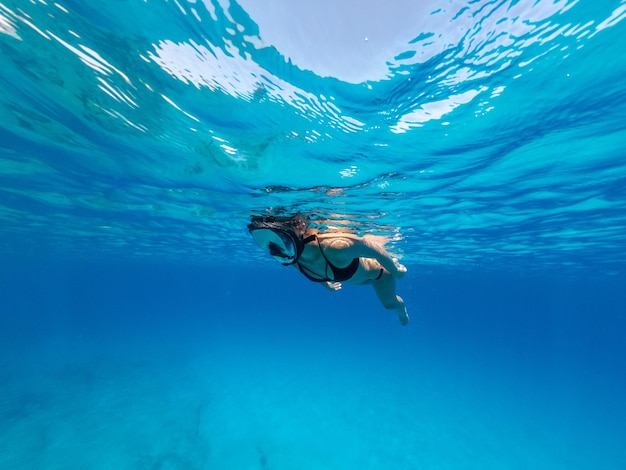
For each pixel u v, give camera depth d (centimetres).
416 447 1525
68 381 2083
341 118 583
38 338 3734
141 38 470
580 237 1692
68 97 692
